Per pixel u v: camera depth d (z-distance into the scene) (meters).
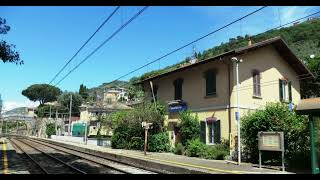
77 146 41.25
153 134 32.38
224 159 23.95
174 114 31.23
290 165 18.80
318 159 16.61
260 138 18.94
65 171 19.12
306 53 48.72
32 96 126.50
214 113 27.05
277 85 28.73
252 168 18.95
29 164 22.72
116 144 36.88
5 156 27.81
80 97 107.00
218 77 26.97
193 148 26.00
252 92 26.62
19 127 150.75
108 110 73.88
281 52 29.25
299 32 54.38
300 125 19.67
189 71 30.00
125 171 18.72
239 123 22.14
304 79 33.28
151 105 33.34
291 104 24.38
